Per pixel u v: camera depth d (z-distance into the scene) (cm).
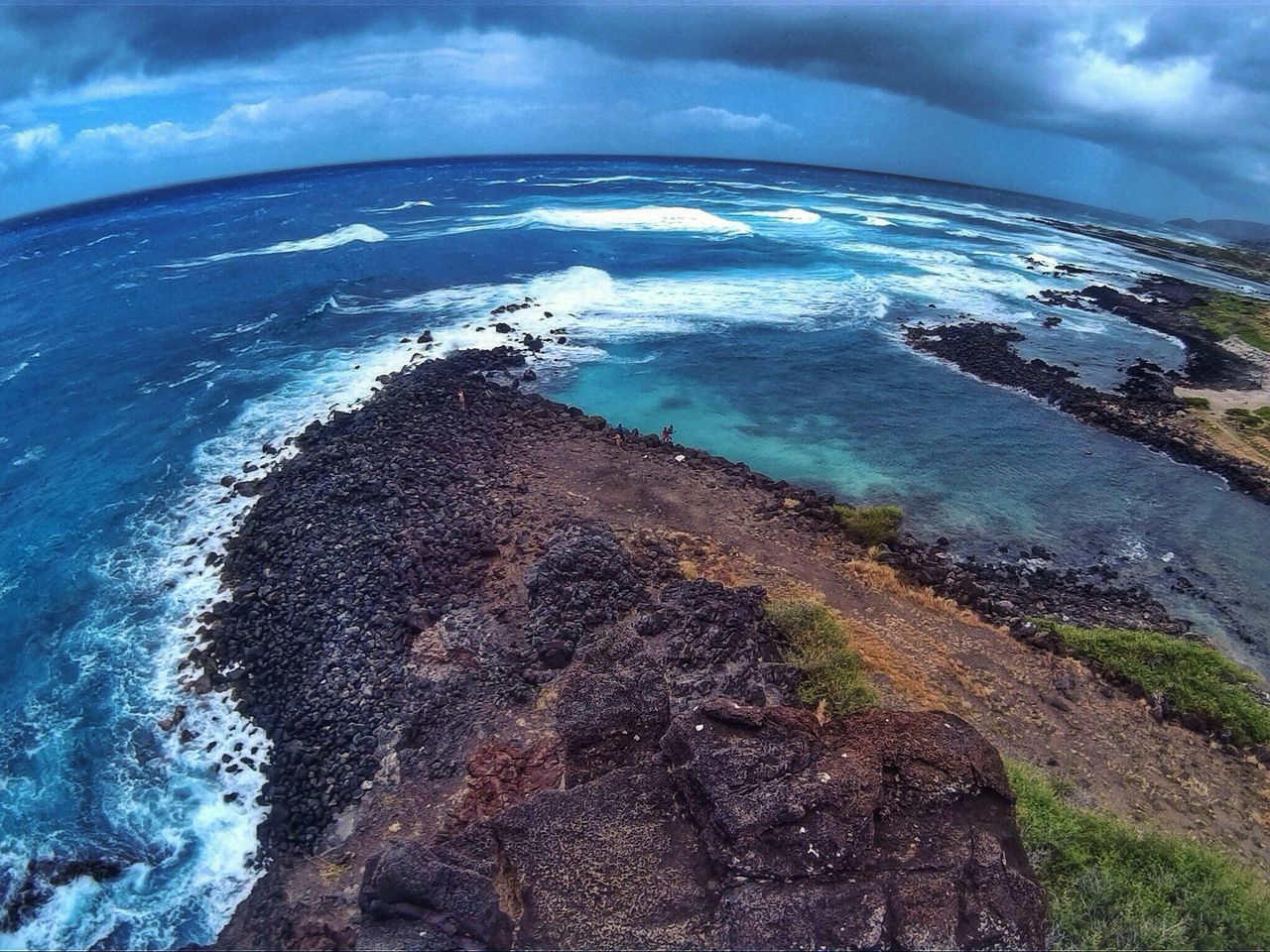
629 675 1496
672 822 1131
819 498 2727
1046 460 3247
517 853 1109
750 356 4125
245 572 2286
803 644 1767
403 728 1688
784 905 976
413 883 1038
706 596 1916
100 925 1420
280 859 1484
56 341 4181
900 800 1127
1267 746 1761
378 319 4391
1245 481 3097
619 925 1005
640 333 4338
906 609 2142
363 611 2031
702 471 2867
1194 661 1997
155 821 1600
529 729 1600
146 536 2481
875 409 3622
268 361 3800
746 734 1195
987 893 1031
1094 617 2297
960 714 1708
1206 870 1297
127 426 3178
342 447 2830
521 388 3562
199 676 1941
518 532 2372
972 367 4153
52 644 2073
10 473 2872
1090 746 1698
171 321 4412
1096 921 1145
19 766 1742
